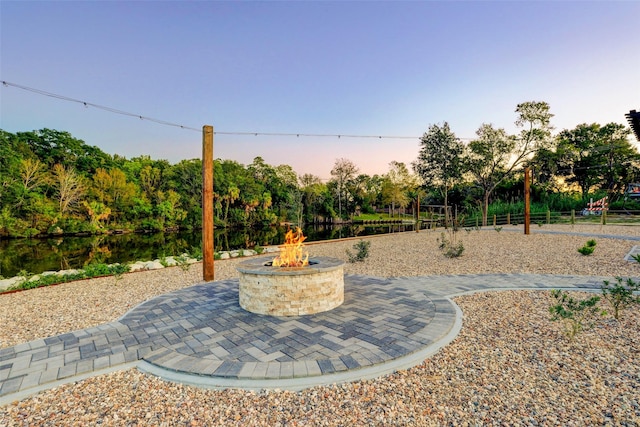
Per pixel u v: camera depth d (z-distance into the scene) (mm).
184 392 3057
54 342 4164
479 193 36906
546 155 27219
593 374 3195
